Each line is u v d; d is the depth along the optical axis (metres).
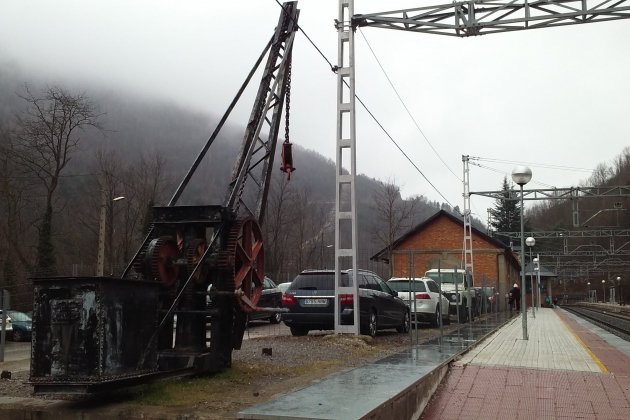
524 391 8.23
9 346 17.88
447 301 21.95
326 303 14.88
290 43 10.44
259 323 23.66
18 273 34.66
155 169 47.72
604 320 35.19
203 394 6.59
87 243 41.09
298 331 15.67
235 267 7.91
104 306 5.55
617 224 64.06
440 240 49.19
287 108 10.59
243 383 7.45
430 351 11.34
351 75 14.67
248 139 8.99
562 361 10.75
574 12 14.37
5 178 35.47
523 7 14.72
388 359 9.74
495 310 33.47
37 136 36.69
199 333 7.66
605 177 76.75
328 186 64.75
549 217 88.00
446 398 8.02
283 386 7.29
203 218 7.66
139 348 6.05
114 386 5.71
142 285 6.14
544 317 33.88
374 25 15.20
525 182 16.58
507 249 48.50
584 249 78.50
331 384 6.99
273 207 48.12
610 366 10.28
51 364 5.54
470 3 14.94
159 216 7.79
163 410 5.72
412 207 50.84
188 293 7.54
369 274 16.78
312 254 53.00
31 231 37.84
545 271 82.19
